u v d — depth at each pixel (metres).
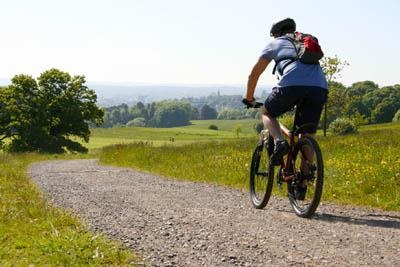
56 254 3.96
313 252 4.21
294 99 5.64
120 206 6.80
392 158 10.60
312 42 5.60
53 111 70.81
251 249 4.36
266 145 6.32
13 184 10.41
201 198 7.62
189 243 4.59
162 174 13.59
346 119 61.19
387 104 146.62
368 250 4.23
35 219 5.59
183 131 169.62
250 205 6.85
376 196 7.40
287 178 5.89
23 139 67.81
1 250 4.17
